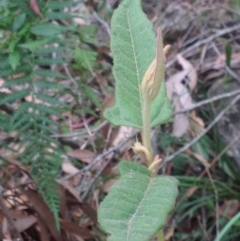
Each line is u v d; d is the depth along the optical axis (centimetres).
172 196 21
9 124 44
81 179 65
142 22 26
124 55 26
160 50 21
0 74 44
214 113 74
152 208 20
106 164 61
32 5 44
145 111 23
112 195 21
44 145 45
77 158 65
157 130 70
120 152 67
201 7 90
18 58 42
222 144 71
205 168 70
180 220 64
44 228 52
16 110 44
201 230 65
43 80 45
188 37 88
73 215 59
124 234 19
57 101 45
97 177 60
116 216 20
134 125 25
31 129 46
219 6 88
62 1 46
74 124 72
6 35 44
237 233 63
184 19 89
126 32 26
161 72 22
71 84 63
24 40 44
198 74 80
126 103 25
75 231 53
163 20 91
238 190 69
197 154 69
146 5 94
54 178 46
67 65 57
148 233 19
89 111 56
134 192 21
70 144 66
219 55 81
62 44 48
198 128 72
